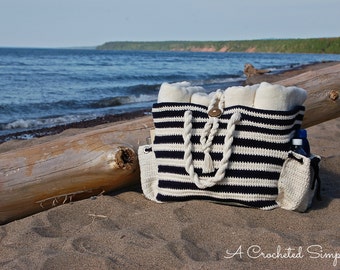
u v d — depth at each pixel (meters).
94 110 10.95
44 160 3.35
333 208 3.21
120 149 3.39
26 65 30.73
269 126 2.93
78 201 3.29
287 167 3.02
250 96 3.02
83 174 3.36
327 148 5.17
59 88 15.77
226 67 36.19
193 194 3.07
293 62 48.66
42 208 3.36
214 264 2.35
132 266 2.37
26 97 12.89
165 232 2.75
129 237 2.66
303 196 2.98
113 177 3.40
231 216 2.92
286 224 2.86
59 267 2.39
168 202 3.15
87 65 33.31
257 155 2.95
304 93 3.14
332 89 4.09
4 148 5.96
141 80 20.84
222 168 2.91
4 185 3.21
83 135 3.56
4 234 2.91
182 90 3.14
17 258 2.51
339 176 4.09
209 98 3.15
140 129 3.76
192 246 2.55
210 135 2.95
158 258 2.43
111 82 19.39
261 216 2.94
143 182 3.29
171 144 3.08
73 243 2.62
